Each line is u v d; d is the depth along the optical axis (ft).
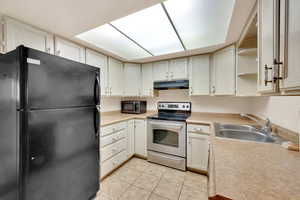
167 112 9.47
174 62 8.39
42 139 3.24
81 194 4.29
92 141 4.70
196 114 8.50
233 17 4.11
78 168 4.19
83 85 4.34
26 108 2.94
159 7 3.92
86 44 6.24
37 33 4.71
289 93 1.99
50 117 3.40
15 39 4.16
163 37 5.82
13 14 3.96
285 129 3.88
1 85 3.41
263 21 2.83
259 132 4.78
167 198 5.13
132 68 9.34
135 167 7.34
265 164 2.37
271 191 1.68
